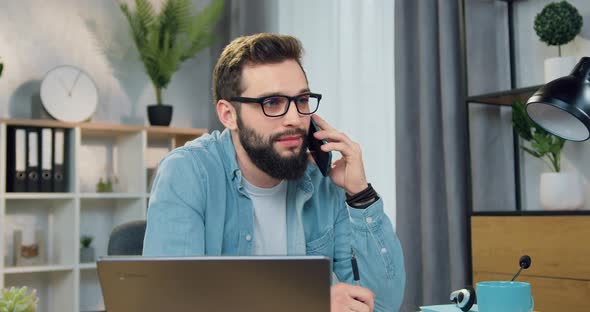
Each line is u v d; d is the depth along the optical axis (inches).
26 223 163.3
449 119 119.7
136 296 43.8
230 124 68.0
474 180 115.6
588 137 67.9
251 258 42.3
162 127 168.6
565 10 106.7
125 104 179.5
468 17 117.8
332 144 69.6
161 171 68.2
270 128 63.8
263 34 66.9
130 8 180.5
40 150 156.1
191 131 172.2
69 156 160.7
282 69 64.2
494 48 120.5
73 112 162.2
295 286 42.1
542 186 107.3
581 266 95.0
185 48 181.3
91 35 176.2
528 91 103.6
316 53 167.2
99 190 167.3
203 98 192.9
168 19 171.9
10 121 150.0
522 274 102.8
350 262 75.6
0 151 148.7
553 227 98.7
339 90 159.0
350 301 54.6
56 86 161.3
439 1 122.4
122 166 173.3
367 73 152.5
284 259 42.0
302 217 74.4
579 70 68.7
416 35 130.6
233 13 187.2
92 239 168.6
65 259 159.6
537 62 119.6
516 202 119.7
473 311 63.7
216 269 42.6
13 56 165.8
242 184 70.7
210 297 42.9
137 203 166.7
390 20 147.5
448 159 119.3
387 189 146.6
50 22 171.2
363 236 69.0
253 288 42.4
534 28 110.0
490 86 119.3
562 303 97.1
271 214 71.9
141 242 86.1
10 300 52.5
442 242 123.8
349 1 157.2
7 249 160.9
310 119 71.9
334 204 76.5
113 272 44.0
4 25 165.5
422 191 124.6
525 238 102.5
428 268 122.6
